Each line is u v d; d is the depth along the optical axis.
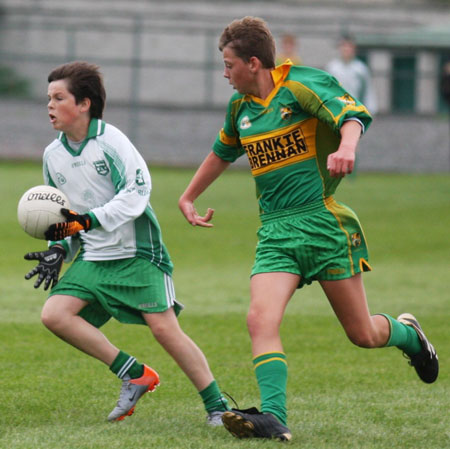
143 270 17.05
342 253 16.50
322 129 16.59
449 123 89.50
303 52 110.25
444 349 25.05
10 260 39.50
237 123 17.20
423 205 59.78
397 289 34.66
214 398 17.17
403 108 106.19
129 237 16.98
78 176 17.20
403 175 82.06
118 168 16.86
